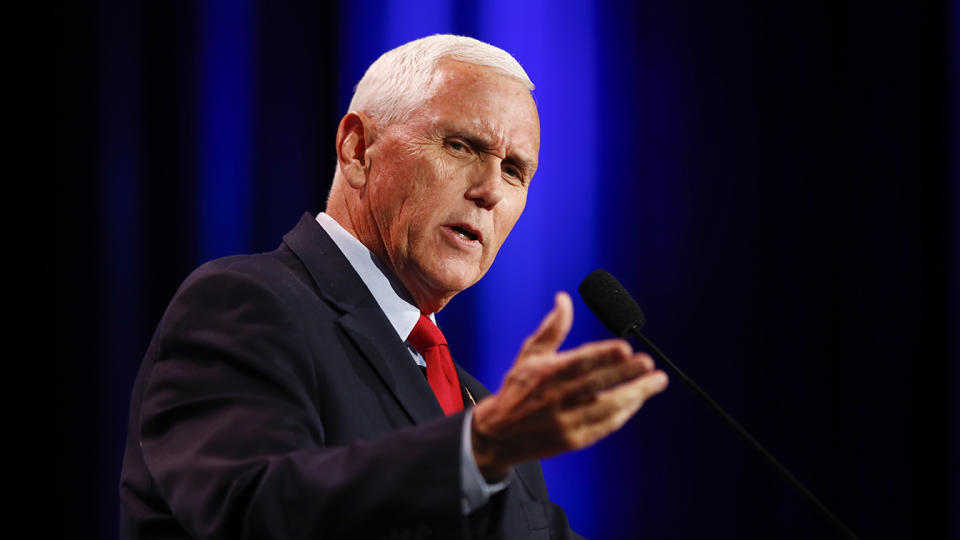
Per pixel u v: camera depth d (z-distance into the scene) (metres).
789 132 13.08
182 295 4.87
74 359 11.86
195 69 12.18
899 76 12.99
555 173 12.88
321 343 4.89
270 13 12.41
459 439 3.60
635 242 12.88
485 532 4.12
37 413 11.78
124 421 11.87
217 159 12.18
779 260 12.98
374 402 4.91
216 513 3.89
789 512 12.69
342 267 5.49
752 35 13.15
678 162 12.99
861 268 12.95
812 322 12.90
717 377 12.85
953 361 12.56
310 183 12.35
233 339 4.60
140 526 4.88
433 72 5.80
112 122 11.98
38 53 11.96
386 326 5.27
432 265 5.66
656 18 13.10
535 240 12.82
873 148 13.01
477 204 5.73
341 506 3.62
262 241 12.17
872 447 12.78
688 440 12.80
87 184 11.94
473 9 12.69
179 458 4.20
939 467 12.58
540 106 12.90
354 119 5.99
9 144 11.86
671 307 12.88
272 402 4.39
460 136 5.70
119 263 11.95
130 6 12.09
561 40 12.94
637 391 3.43
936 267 12.80
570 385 3.38
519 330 12.68
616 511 12.81
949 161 12.77
